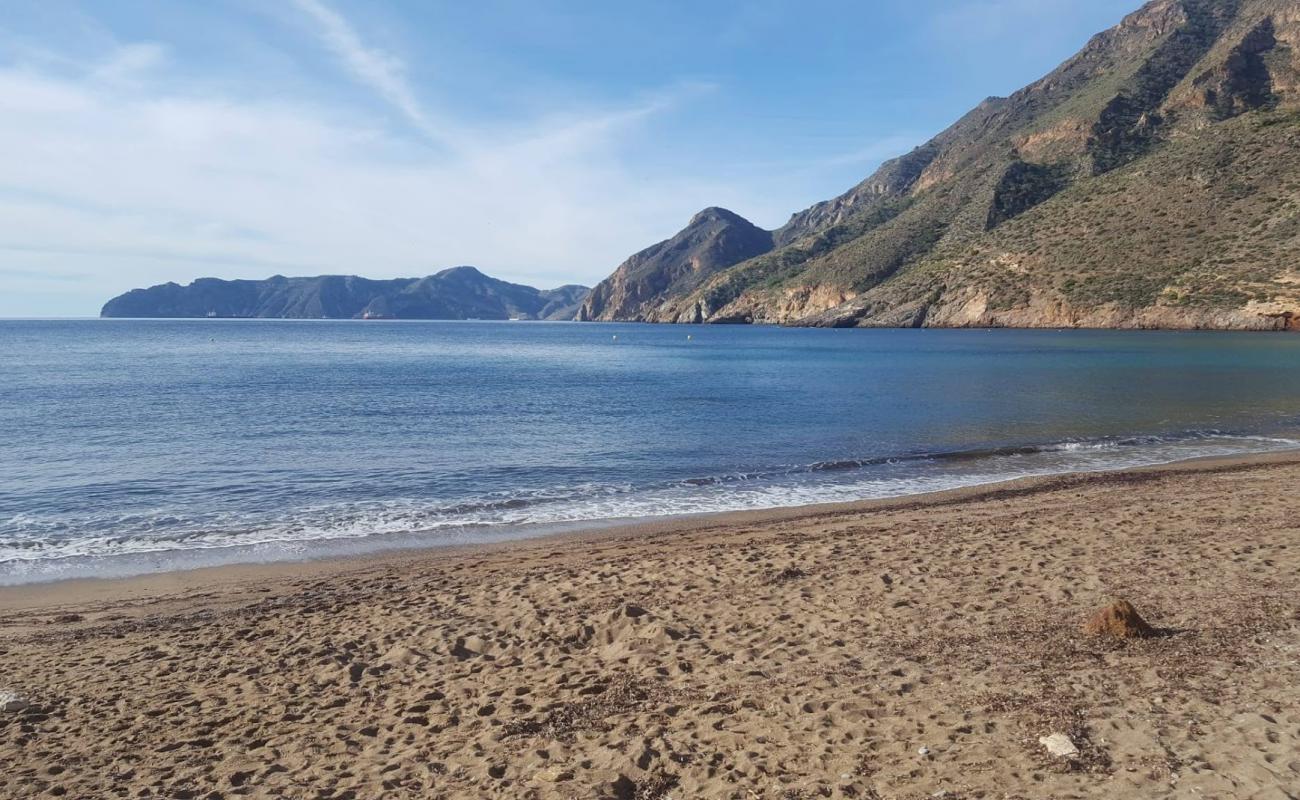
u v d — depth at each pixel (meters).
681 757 5.09
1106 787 4.36
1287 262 86.69
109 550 12.48
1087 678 5.88
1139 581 8.46
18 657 7.74
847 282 157.88
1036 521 12.15
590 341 124.62
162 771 5.30
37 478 18.12
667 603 8.66
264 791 4.96
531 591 9.41
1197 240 99.50
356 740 5.67
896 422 26.45
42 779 5.22
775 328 171.50
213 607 9.47
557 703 6.11
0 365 59.84
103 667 7.42
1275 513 11.80
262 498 16.23
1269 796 4.15
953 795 4.39
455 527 13.84
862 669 6.40
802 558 10.42
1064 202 128.62
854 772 4.75
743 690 6.13
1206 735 4.88
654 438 23.59
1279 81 129.75
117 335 137.62
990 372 46.84
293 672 7.14
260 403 33.75
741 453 21.02
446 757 5.32
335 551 12.35
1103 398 32.25
